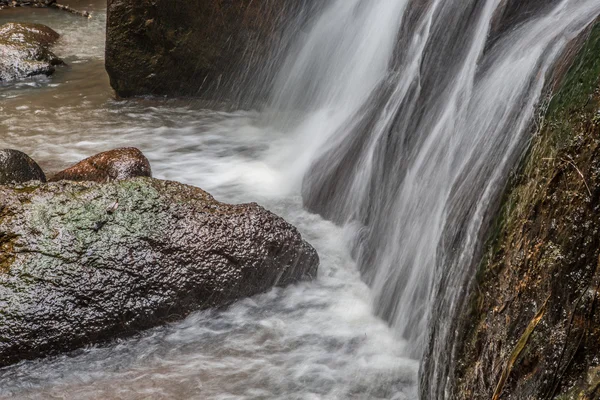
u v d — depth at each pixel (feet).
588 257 9.54
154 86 34.01
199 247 17.66
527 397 9.91
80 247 17.03
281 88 31.83
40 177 23.38
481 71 15.84
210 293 17.52
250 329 17.10
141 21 32.68
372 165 20.26
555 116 10.81
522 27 15.28
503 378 10.34
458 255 12.62
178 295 17.16
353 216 20.86
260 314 17.66
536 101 11.93
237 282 17.79
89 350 16.26
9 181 22.45
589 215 9.62
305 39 30.66
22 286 16.28
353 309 17.88
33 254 16.83
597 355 9.19
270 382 15.24
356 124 22.15
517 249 10.76
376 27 26.58
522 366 10.07
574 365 9.39
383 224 19.01
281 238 18.48
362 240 19.72
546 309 9.94
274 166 26.63
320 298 18.30
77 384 15.25
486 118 14.60
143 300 16.87
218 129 30.76
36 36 43.55
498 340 10.70
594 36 10.93
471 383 11.18
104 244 17.17
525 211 10.81
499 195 11.73
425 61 18.60
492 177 12.32
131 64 33.50
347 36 28.37
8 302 16.02
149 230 17.58
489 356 10.84
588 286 9.45
